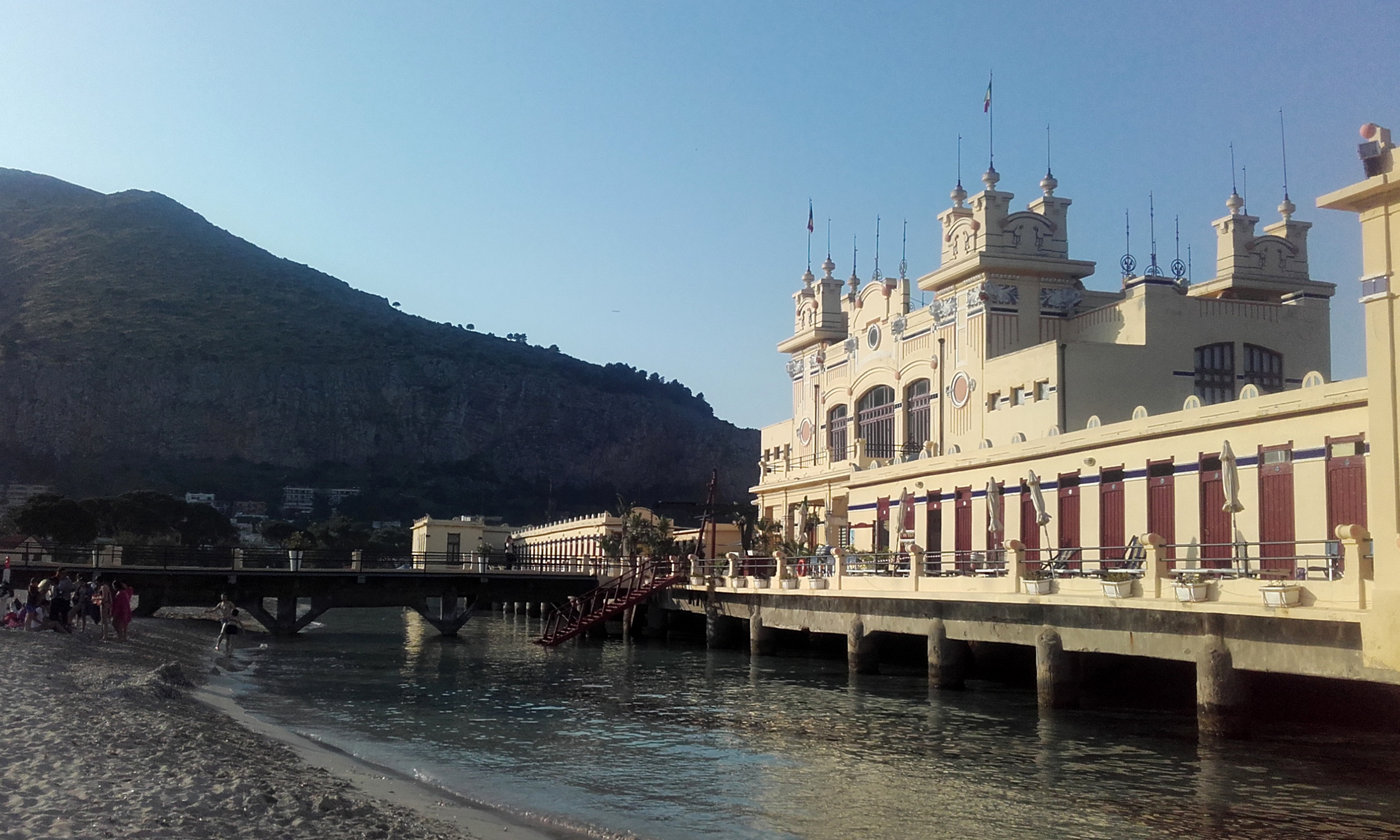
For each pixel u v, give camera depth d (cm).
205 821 1348
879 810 1914
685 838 1709
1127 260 5078
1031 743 2555
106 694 2434
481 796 1958
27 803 1334
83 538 11625
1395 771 2206
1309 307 4641
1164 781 2133
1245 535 2841
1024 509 3766
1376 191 1852
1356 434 2550
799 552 5109
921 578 3522
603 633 6544
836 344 6031
